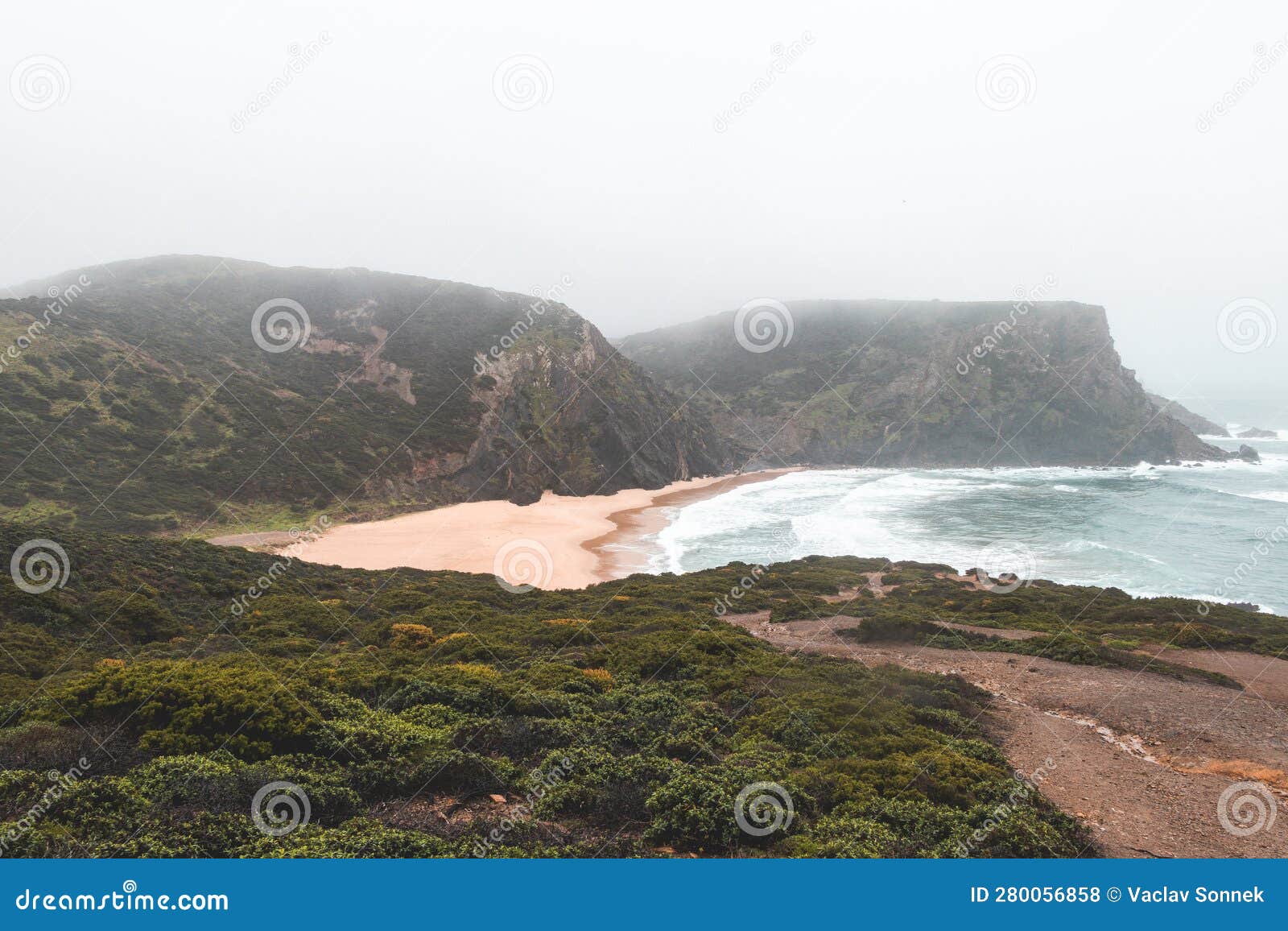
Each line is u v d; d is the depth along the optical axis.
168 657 21.06
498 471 88.31
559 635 24.39
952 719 16.20
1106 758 14.55
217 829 8.87
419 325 108.81
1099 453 135.50
